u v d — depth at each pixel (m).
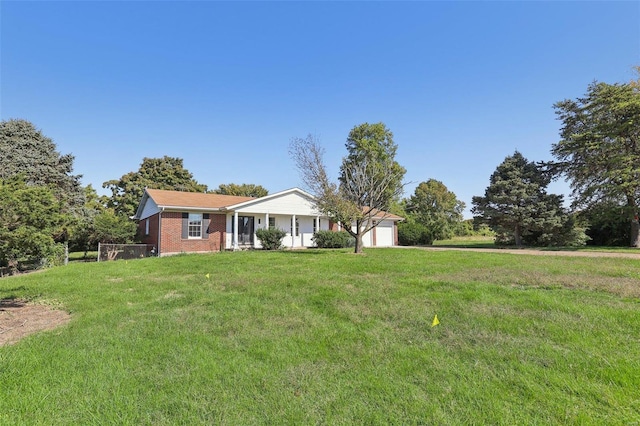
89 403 2.57
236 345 3.80
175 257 14.53
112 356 3.48
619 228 23.61
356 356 3.44
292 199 21.53
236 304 5.68
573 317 4.54
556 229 24.17
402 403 2.52
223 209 19.36
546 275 8.02
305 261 12.01
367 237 25.84
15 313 5.53
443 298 5.68
